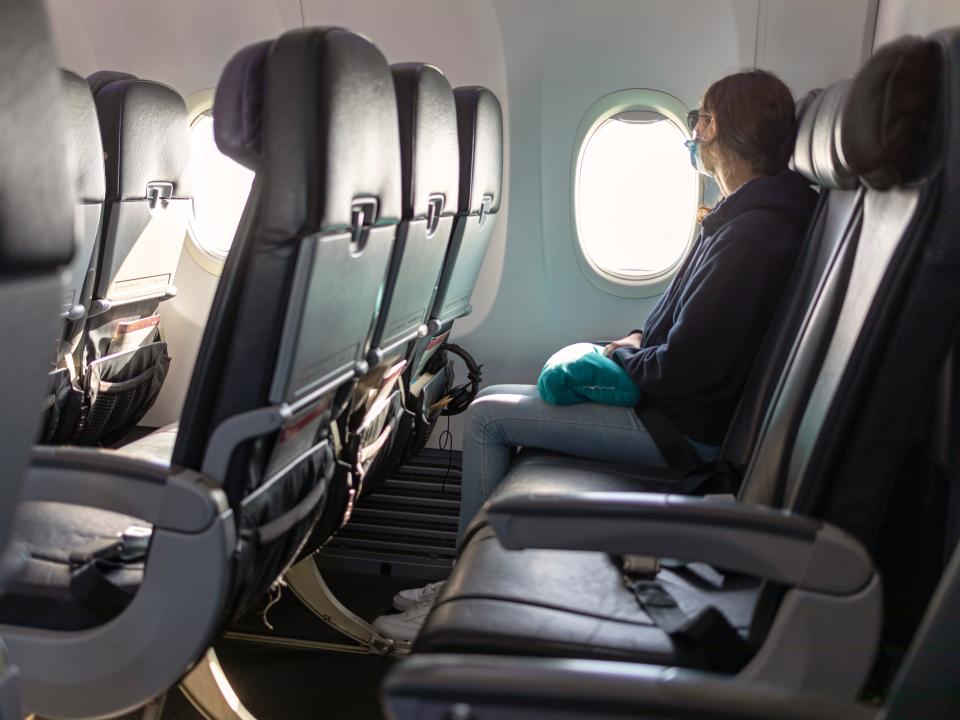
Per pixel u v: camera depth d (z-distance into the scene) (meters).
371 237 1.67
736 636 1.35
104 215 2.50
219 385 1.51
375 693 2.47
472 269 2.90
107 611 1.53
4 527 0.79
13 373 0.74
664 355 2.35
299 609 2.93
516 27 3.11
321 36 1.43
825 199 2.15
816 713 0.81
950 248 1.23
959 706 1.11
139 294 2.75
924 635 1.09
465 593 1.52
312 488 1.89
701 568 1.69
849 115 1.29
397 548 3.31
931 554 1.64
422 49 3.17
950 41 1.22
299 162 1.41
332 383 1.74
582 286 3.29
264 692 2.45
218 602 1.49
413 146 2.05
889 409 1.30
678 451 2.39
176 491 1.46
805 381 1.54
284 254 1.44
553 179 3.21
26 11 0.68
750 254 2.28
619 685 0.83
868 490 1.33
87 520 1.83
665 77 3.08
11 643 1.52
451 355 3.40
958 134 1.22
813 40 3.00
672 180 3.17
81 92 2.20
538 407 2.53
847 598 1.23
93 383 2.54
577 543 1.28
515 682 0.84
